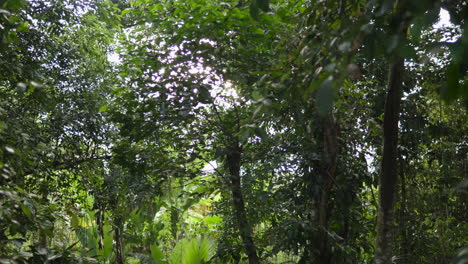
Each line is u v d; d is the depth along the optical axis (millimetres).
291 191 5504
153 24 5449
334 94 1427
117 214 7098
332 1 2766
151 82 5383
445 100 1554
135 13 5453
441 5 1859
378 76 6016
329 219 5484
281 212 5418
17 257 3598
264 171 5352
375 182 6199
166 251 9602
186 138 5648
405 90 5988
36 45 6223
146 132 5492
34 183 6133
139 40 5770
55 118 6383
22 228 3908
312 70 2564
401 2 1801
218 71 5039
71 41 7230
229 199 5738
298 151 5301
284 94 2938
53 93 6430
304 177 5246
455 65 1517
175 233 9398
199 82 5121
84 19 7270
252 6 2443
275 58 4832
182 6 4914
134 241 8742
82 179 6934
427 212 6480
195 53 4969
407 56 1747
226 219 5816
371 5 2125
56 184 7078
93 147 7266
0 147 3814
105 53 7828
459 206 6457
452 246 6027
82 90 6770
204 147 5848
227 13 4797
